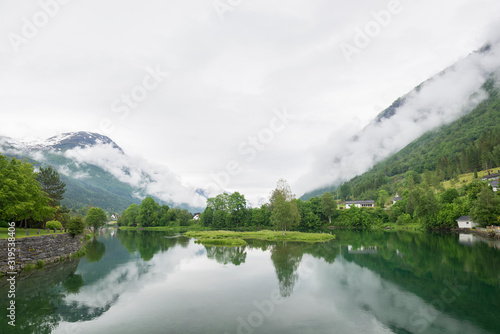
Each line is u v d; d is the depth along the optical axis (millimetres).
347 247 68188
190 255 57688
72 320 23891
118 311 25922
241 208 151250
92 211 120500
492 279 35844
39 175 82875
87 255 57906
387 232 115938
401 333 21578
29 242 40000
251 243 80000
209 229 150500
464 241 72875
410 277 37781
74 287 33531
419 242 74688
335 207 154375
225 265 46688
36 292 31469
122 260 51719
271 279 37406
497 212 81688
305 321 23703
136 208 184125
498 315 24906
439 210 112750
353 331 21969
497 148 176125
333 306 27344
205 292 31703
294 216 107438
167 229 161000
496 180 132875
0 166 45875
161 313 25469
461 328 22391
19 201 45312
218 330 21828
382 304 27844
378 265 45625
